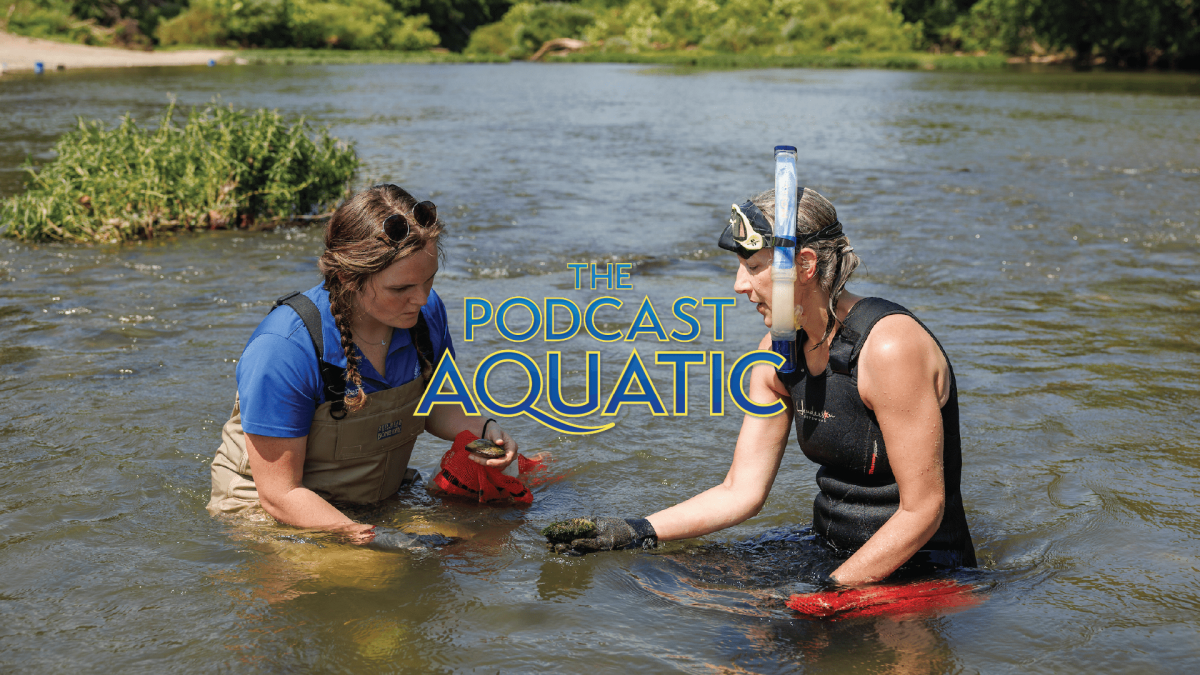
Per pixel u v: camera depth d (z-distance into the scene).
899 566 2.17
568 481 2.96
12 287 5.38
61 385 3.74
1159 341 4.46
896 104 21.52
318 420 2.54
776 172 2.05
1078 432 3.31
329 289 2.44
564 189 9.22
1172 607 2.12
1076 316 4.91
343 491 2.68
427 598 2.18
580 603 2.16
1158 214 7.99
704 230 7.32
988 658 1.91
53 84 25.77
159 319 4.75
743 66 46.59
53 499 2.71
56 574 2.28
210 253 6.45
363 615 2.10
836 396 2.18
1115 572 2.30
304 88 25.58
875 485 2.27
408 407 2.68
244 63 44.91
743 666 1.89
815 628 2.04
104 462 2.99
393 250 2.31
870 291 5.45
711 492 2.51
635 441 3.29
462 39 68.50
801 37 55.88
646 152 12.31
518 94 24.50
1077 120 17.53
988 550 2.45
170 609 2.12
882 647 1.96
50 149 11.48
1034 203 8.55
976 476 2.95
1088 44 48.78
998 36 54.91
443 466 2.79
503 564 2.37
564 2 69.38
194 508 2.68
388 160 11.06
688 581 2.28
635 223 7.57
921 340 2.07
